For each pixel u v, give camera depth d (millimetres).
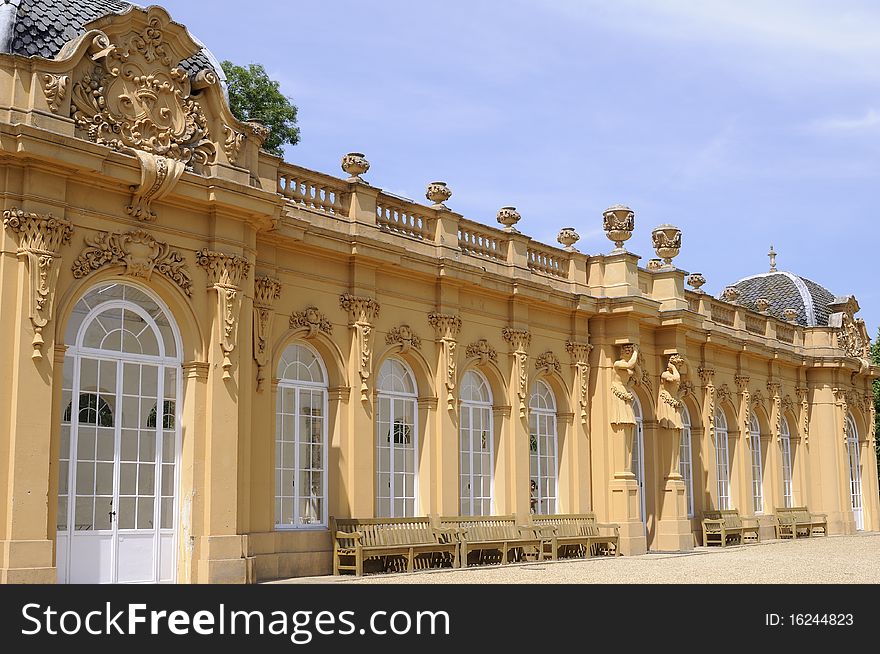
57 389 14266
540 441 24391
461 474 22219
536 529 22625
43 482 13797
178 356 16016
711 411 30250
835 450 36500
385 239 20438
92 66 15133
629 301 25172
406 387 21297
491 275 22656
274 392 18156
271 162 18078
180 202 15883
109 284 15273
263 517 17578
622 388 25266
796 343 36594
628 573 19391
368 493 19625
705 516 29297
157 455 15664
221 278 16250
